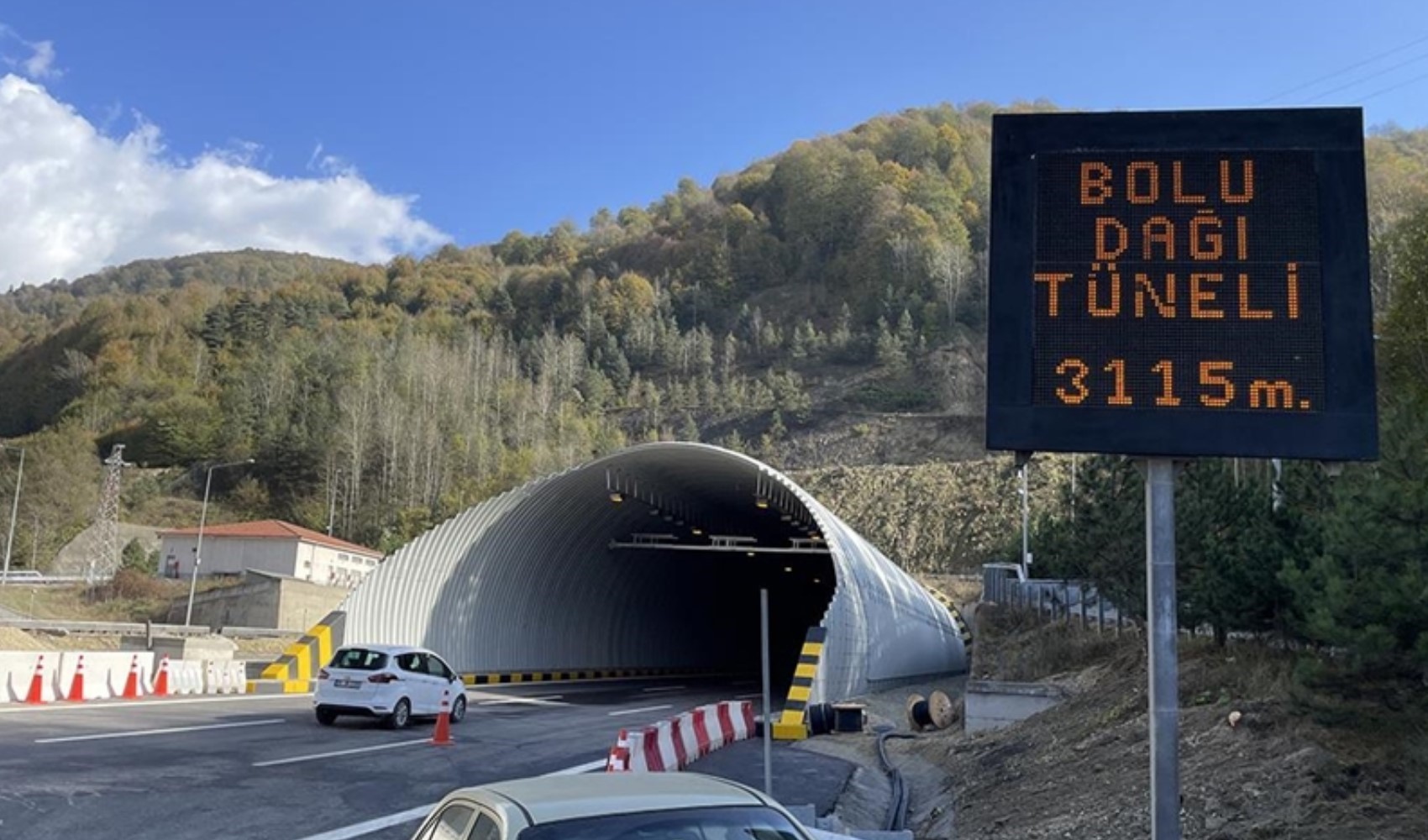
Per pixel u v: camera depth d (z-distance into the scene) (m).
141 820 11.22
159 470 127.44
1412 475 10.34
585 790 5.23
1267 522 15.27
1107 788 11.84
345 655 21.62
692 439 155.12
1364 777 9.68
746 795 5.35
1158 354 8.29
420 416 132.25
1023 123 8.87
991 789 14.53
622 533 43.97
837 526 36.22
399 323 192.38
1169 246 8.47
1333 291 8.20
